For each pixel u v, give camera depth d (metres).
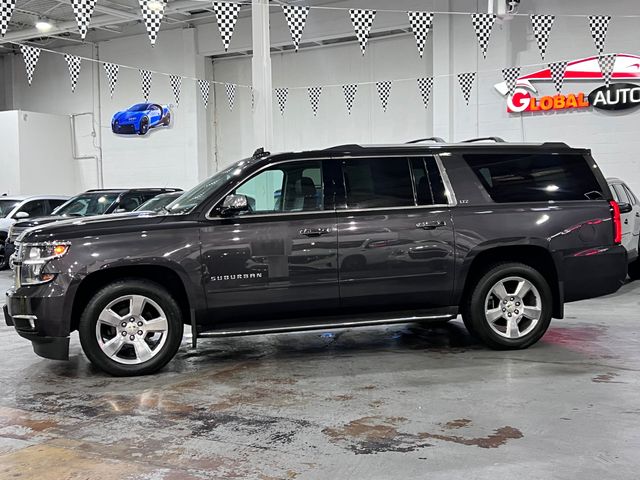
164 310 5.57
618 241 6.32
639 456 3.62
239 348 6.61
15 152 21.47
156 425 4.29
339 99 18.39
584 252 6.19
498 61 15.36
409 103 17.38
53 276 5.31
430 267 5.90
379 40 17.64
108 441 4.00
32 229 5.60
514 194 6.15
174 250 5.46
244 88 19.98
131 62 21.17
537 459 3.59
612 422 4.18
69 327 5.35
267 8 11.52
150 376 5.55
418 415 4.37
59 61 22.80
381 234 5.81
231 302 5.61
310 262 5.69
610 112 14.27
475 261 6.18
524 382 5.14
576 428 4.07
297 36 8.82
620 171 14.27
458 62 15.82
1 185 21.92
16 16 18.70
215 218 5.60
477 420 4.25
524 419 4.25
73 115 22.69
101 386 5.27
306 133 19.02
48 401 4.89
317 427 4.17
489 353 6.16
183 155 20.39
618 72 14.09
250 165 5.82
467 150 6.20
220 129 20.53
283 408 4.59
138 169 21.44
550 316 6.25
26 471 3.55
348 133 18.33
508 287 6.22
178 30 20.08
